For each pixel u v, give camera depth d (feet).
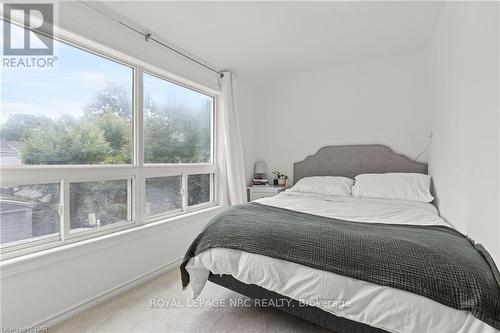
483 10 4.16
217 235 5.32
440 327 3.21
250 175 13.00
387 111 10.40
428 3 6.53
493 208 3.71
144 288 6.89
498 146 3.56
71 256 5.59
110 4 6.19
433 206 7.63
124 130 7.25
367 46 9.12
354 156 10.94
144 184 7.69
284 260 4.46
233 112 11.02
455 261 3.47
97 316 5.59
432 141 8.73
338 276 3.96
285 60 10.22
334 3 6.44
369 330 3.94
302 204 7.72
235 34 7.87
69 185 5.86
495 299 2.98
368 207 7.29
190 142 9.77
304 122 12.24
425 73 9.60
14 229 5.02
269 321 5.34
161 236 7.93
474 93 4.55
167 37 7.91
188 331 5.07
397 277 3.53
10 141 5.02
